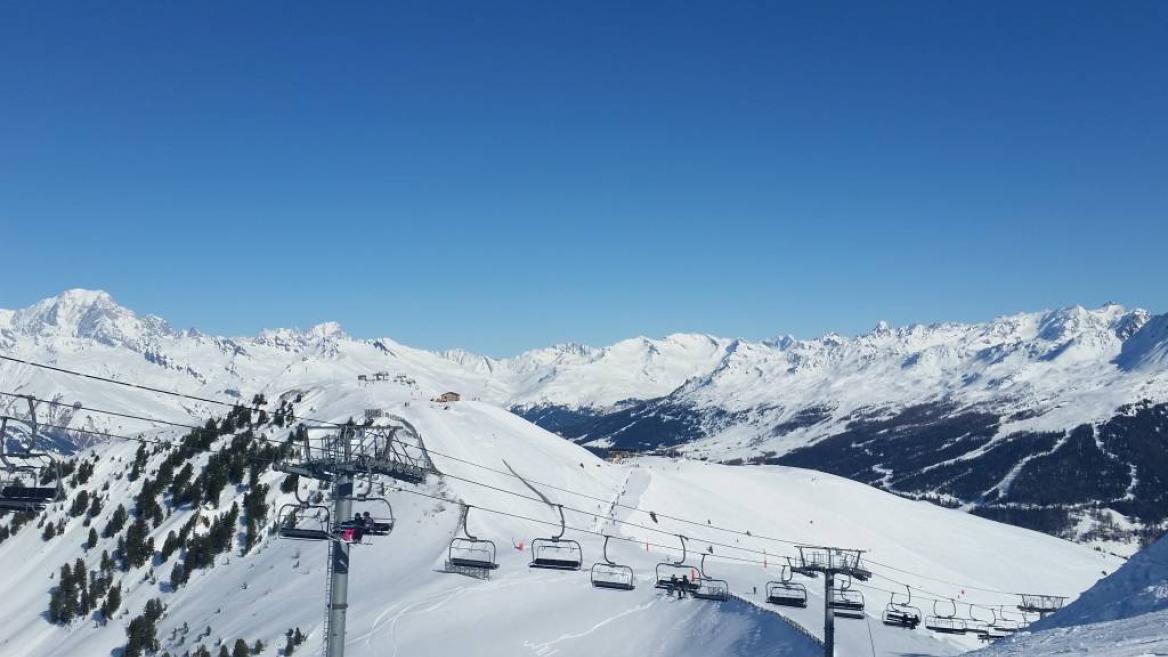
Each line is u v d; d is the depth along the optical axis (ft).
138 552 407.85
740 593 336.70
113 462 513.45
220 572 389.19
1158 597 164.04
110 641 356.18
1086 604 185.06
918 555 581.53
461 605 297.53
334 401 621.72
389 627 283.18
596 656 275.39
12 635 375.45
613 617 296.10
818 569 222.69
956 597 513.86
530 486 507.71
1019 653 114.21
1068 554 636.48
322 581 341.82
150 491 456.45
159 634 347.36
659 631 287.89
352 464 166.61
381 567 346.95
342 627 163.12
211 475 455.22
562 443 643.04
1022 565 599.16
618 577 322.34
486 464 512.22
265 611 328.90
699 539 509.35
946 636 371.56
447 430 545.03
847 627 303.89
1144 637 105.09
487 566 238.48
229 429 527.40
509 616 293.84
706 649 268.00
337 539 163.63
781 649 250.16
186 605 368.07
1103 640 109.70
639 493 559.79
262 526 414.41
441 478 434.71
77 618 379.76
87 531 447.42
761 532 554.05
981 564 586.45
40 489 152.05
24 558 437.17
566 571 331.16
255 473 456.04
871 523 620.49
